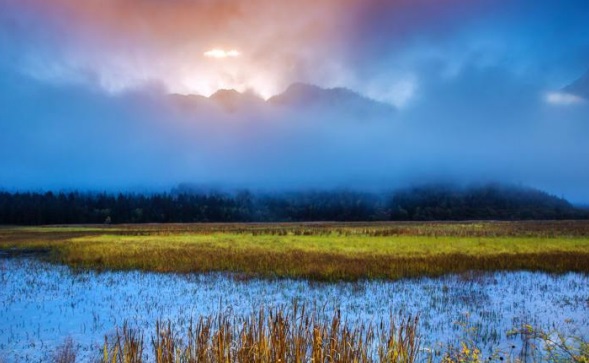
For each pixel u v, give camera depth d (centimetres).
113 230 7212
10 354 1101
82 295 1848
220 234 5788
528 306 1630
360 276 2242
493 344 1138
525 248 3562
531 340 1127
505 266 2577
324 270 2339
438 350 1082
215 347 805
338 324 888
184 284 2084
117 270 2500
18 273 2445
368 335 947
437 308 1596
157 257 2914
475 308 1598
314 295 1823
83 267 2622
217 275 2309
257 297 1791
